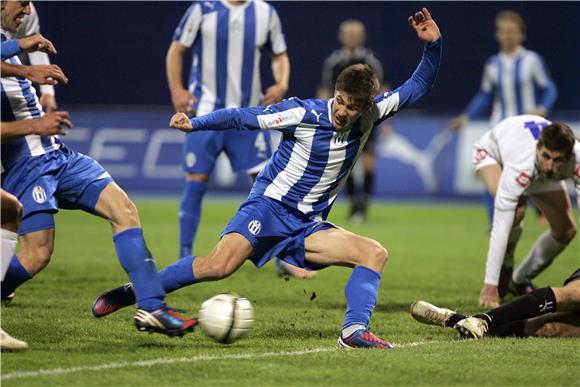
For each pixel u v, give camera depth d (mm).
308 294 29781
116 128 69938
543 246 29594
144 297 19656
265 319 24547
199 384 16609
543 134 24609
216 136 33594
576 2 71062
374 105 21375
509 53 50594
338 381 17016
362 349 19984
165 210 60031
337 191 21984
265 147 33906
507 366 18406
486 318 21719
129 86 72625
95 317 23281
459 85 71875
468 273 35875
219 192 70000
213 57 34219
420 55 71688
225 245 20891
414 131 69750
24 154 20250
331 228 21500
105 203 20297
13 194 20297
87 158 20938
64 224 53469
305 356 19078
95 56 72438
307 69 71750
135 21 72000
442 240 47688
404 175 69562
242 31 34156
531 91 50562
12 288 20594
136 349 19625
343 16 71500
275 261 37938
